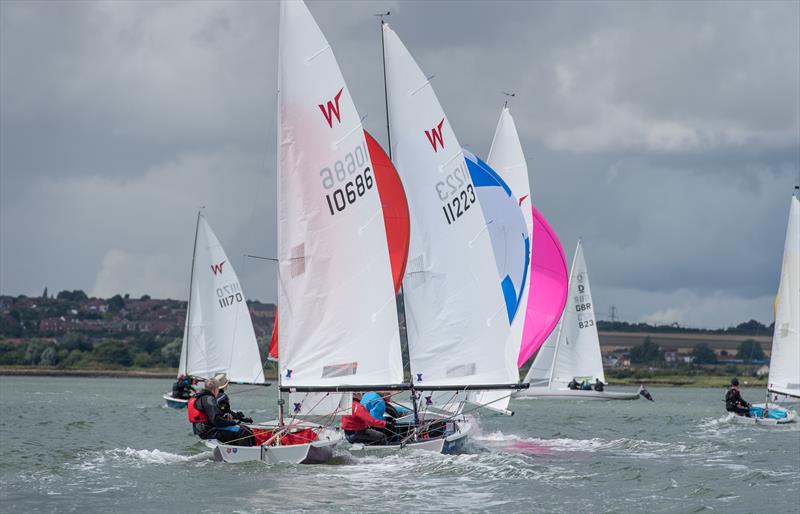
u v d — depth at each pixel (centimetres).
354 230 4719
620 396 12494
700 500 3881
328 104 4678
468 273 5181
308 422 4856
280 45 4656
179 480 4106
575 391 11925
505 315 5244
